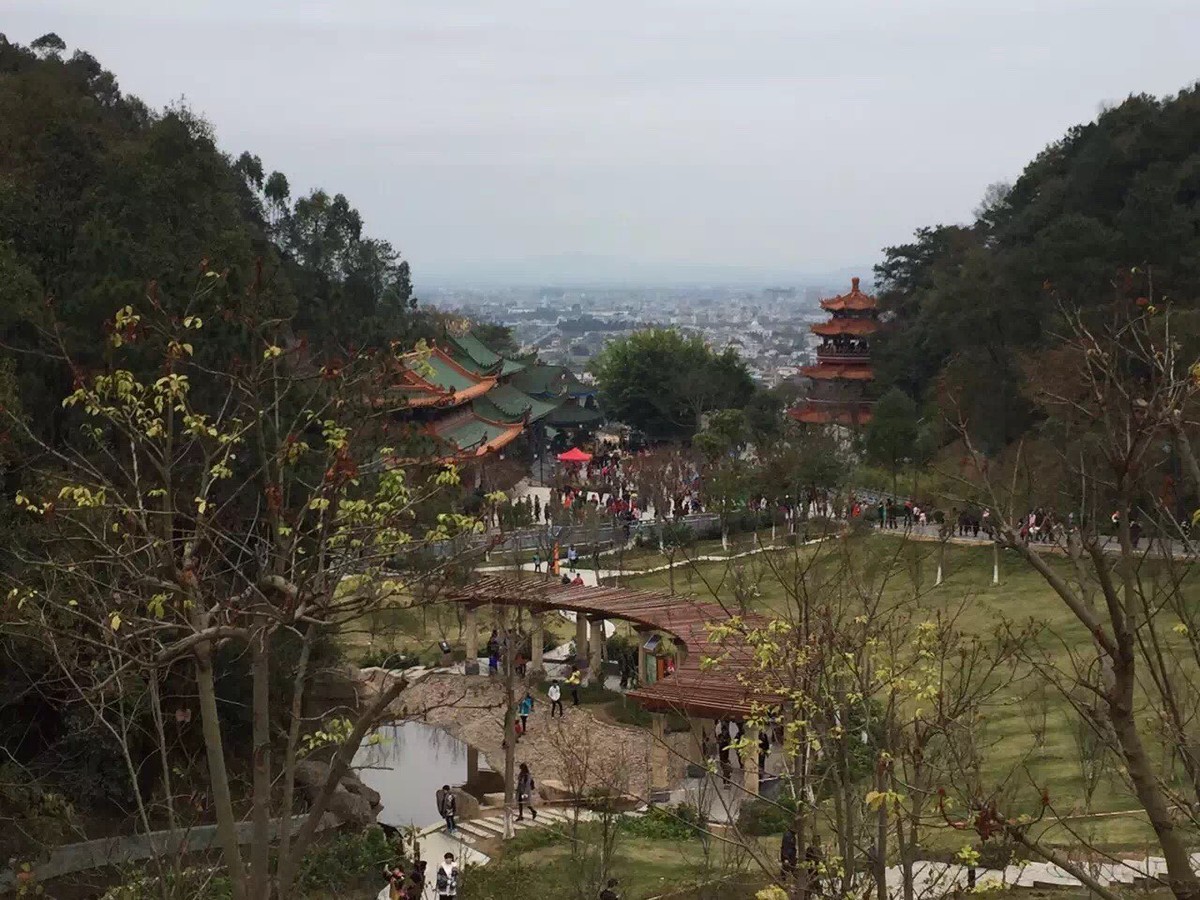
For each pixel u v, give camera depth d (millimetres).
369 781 53969
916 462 88188
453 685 64312
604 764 52000
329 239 119500
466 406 122125
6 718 38500
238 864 17250
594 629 65938
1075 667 16844
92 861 34156
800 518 79125
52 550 32375
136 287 49031
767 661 22453
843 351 151125
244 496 38469
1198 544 17906
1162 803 13062
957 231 145500
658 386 159500
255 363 20234
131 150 76250
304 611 17688
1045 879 31828
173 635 25234
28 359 47562
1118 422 15062
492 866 40438
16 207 66938
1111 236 97750
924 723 24750
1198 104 111312
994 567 68500
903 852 19844
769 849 38844
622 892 35656
